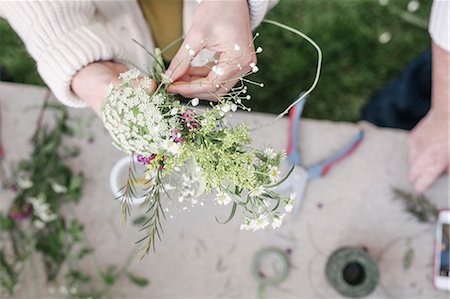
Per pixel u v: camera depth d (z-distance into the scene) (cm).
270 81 166
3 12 84
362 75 166
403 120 136
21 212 108
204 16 75
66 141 113
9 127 114
